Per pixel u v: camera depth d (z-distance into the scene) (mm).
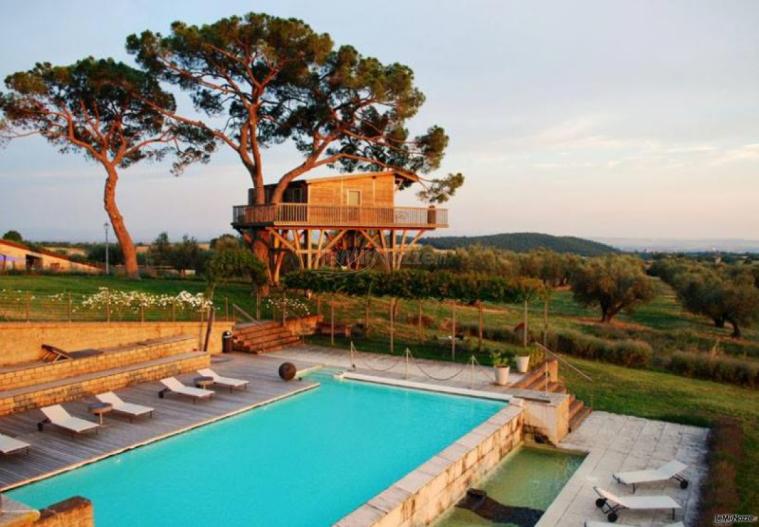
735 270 43375
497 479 12188
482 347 21312
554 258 55312
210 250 45156
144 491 10219
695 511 10500
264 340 22016
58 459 10906
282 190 30328
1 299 20656
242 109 31562
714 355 23203
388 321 26078
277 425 13805
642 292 35219
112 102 28391
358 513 8672
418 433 13336
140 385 16297
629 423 15594
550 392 15773
